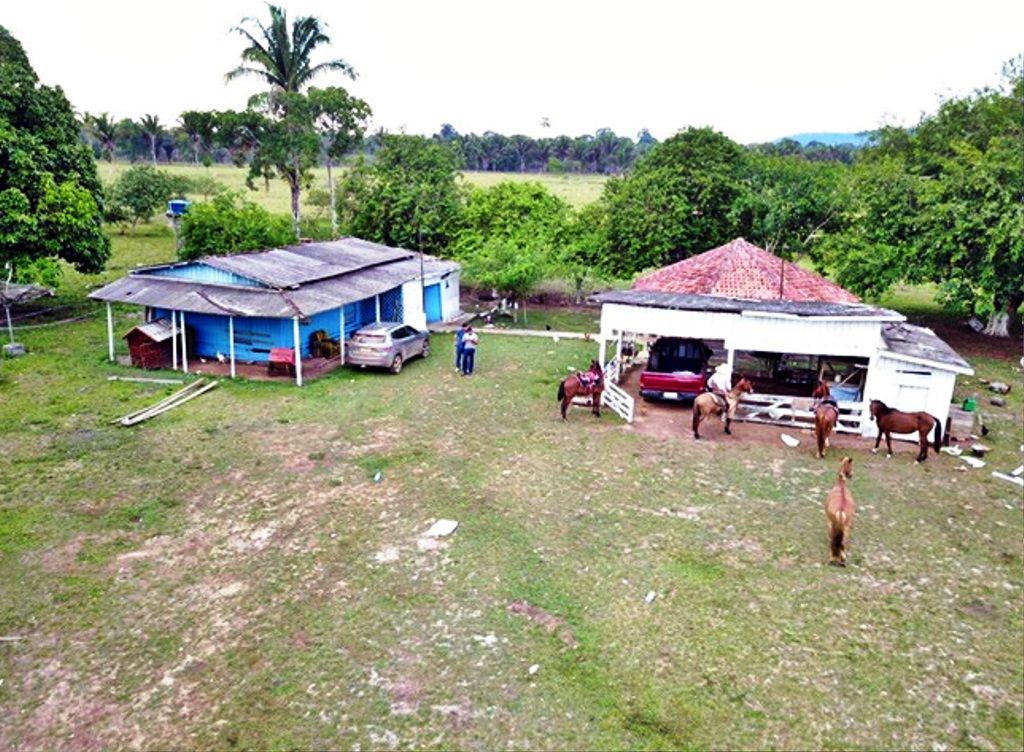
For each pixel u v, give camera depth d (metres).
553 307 34.69
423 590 10.84
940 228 26.69
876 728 8.27
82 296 33.56
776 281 21.88
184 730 8.18
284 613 10.28
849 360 22.22
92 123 89.75
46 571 11.36
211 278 22.92
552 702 8.56
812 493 14.41
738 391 17.81
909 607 10.62
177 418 18.25
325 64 45.84
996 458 16.61
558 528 12.80
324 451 16.25
